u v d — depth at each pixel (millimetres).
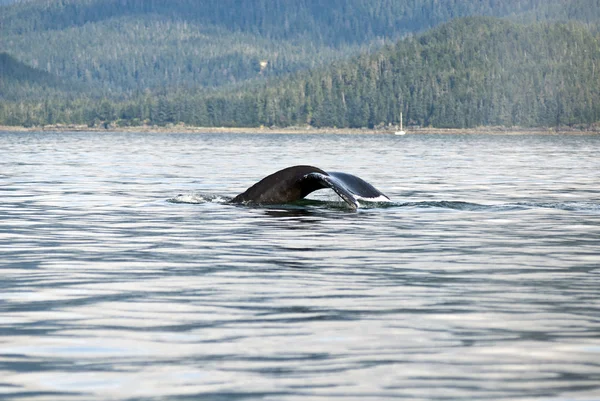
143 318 27312
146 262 38531
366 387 20469
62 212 60500
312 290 31984
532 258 40000
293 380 21016
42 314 27859
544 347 23812
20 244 44562
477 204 65125
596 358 22734
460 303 29641
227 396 19891
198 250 42125
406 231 49688
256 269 36625
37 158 164750
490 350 23500
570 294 31266
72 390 20312
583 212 61000
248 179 98688
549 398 19625
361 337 24891
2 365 22266
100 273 35625
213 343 24297
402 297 30688
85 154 192625
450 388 20375
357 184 64062
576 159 174125
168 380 21031
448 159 173625
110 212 60219
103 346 24016
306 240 45719
